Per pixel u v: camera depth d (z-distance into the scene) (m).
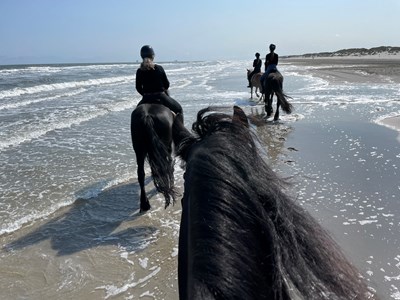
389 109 14.60
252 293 1.09
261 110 15.30
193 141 2.06
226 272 1.08
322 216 5.29
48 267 4.57
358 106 15.60
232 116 1.76
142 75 6.45
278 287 1.14
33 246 5.07
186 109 15.69
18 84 28.16
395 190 6.21
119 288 4.15
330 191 6.25
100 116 14.51
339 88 23.27
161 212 6.04
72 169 8.13
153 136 5.54
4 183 7.34
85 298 3.99
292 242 1.29
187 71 57.84
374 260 4.12
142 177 5.95
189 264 1.18
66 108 16.48
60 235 5.37
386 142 9.38
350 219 5.20
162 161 5.59
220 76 41.25
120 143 10.21
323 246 1.39
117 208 6.24
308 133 10.70
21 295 4.07
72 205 6.39
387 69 39.19
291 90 22.61
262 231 1.25
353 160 7.96
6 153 9.41
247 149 1.55
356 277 1.39
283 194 1.46
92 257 4.77
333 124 11.88
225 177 1.33
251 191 1.33
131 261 4.66
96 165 8.38
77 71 52.47
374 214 5.35
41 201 6.50
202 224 1.21
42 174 7.83
